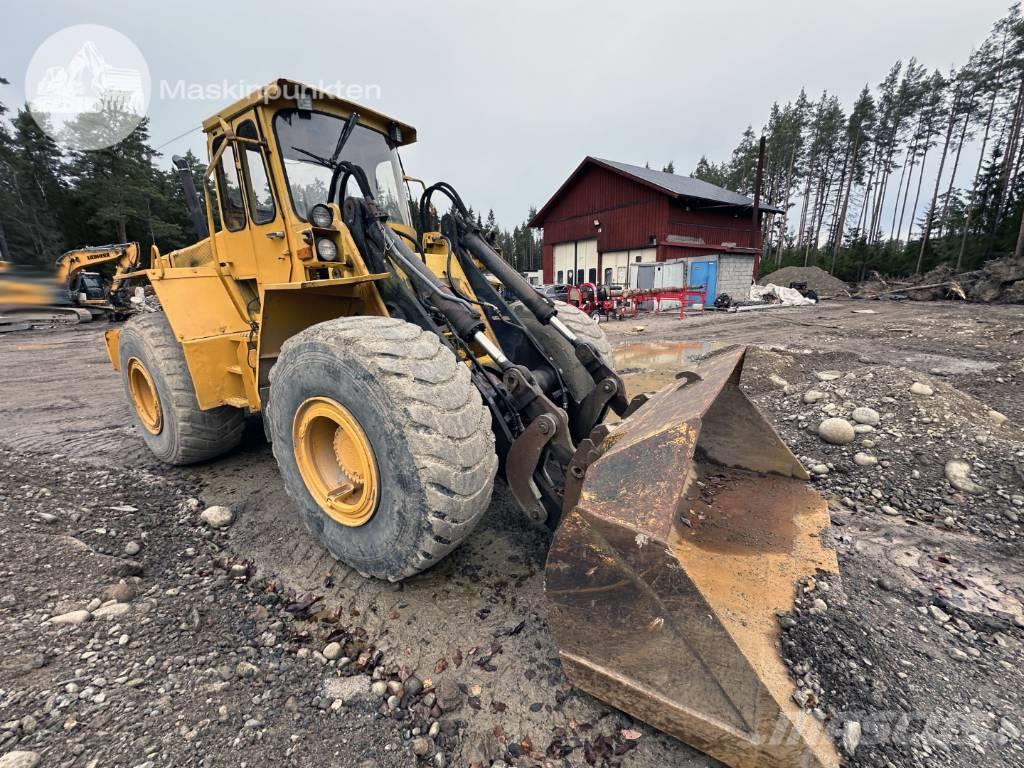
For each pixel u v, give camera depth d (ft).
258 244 9.73
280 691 5.47
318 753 4.75
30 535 7.54
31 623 5.88
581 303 49.42
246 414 11.93
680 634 4.45
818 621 5.84
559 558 4.94
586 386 10.05
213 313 10.65
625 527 4.55
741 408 8.68
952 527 8.68
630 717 5.17
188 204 12.60
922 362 23.39
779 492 8.21
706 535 6.96
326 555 8.11
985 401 16.42
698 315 54.54
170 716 4.94
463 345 7.80
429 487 5.86
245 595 7.16
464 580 7.43
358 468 7.02
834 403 13.11
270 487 10.71
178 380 10.89
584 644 4.99
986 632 6.28
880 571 7.46
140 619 6.31
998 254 98.07
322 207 7.93
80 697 5.00
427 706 5.35
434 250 11.15
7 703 4.82
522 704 5.36
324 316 9.00
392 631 6.45
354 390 6.40
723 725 4.33
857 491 9.96
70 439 14.07
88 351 32.48
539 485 6.80
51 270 50.16
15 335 41.60
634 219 77.71
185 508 9.68
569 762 4.74
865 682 5.25
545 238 96.17
